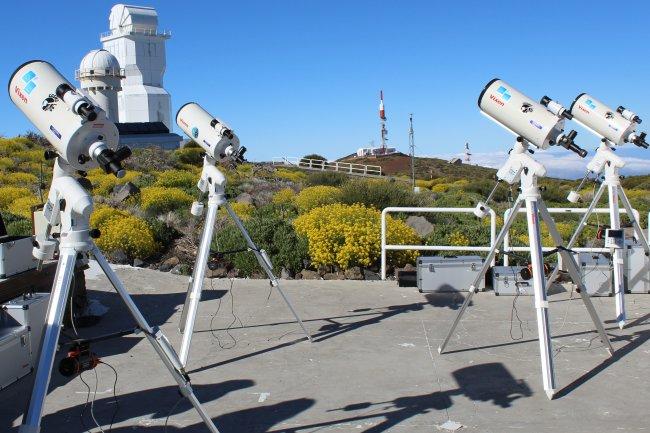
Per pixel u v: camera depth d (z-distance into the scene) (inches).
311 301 316.2
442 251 416.2
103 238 462.0
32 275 240.8
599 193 264.4
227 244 413.1
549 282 252.8
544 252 200.7
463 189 1257.4
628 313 285.4
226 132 220.2
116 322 281.3
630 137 253.4
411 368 215.5
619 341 242.4
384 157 2859.3
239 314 293.7
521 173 196.7
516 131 199.5
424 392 193.3
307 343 247.3
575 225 581.6
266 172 1392.7
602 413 174.2
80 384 206.1
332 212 443.5
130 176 938.1
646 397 185.6
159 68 2677.2
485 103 205.5
